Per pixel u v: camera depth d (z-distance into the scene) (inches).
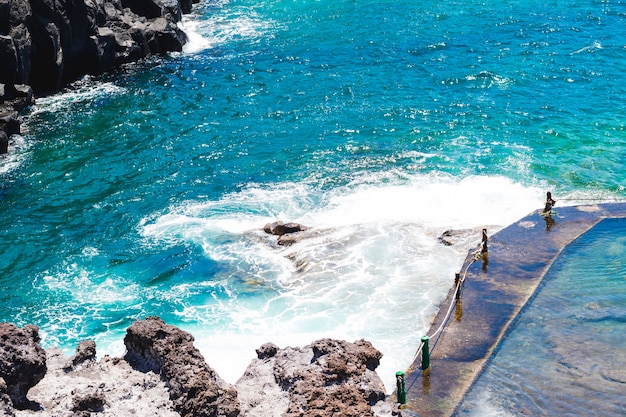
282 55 2143.2
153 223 1365.7
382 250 1209.4
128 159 1605.6
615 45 2034.9
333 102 1817.2
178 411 682.2
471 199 1364.4
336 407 688.4
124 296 1162.6
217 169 1545.3
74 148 1657.2
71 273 1234.6
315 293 1119.6
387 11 2428.6
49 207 1435.8
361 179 1464.1
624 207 1295.5
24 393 655.1
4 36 1782.7
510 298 1061.1
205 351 1000.9
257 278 1174.3
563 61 1957.4
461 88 1846.7
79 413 656.4
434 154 1542.8
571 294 1059.9
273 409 703.7
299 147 1614.2
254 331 1045.2
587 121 1643.7
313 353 783.7
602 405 847.1
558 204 1334.9
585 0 2396.7
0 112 1736.0
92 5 2039.9
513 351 951.6
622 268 1113.4
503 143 1572.3
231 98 1878.7
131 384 710.5
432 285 1114.7
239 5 2652.6
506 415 840.9
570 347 951.0
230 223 1343.5
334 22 2383.1
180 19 2454.5
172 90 1947.6
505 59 1990.7
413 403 867.4
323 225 1306.6
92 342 770.2
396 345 991.6
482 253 1171.3
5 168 1576.0
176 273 1208.8
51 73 1947.6
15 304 1158.3
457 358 946.7
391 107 1768.0
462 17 2320.4
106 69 2085.4
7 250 1302.9
